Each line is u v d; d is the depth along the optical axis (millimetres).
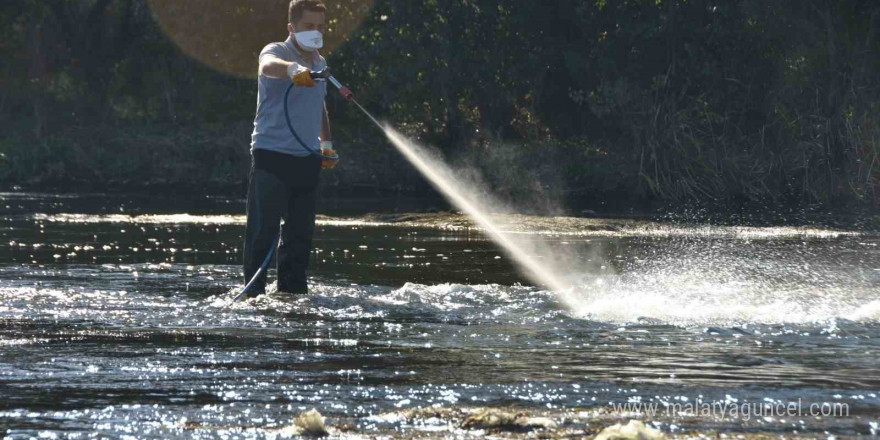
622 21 48531
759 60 48062
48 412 6922
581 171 48750
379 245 24844
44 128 64188
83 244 23656
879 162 43719
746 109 48344
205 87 65062
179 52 65250
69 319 11547
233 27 62406
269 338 10367
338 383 7992
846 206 43000
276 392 7629
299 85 14164
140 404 7184
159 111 66500
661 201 46156
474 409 7012
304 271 15016
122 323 11305
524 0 50625
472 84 52344
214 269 18047
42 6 66500
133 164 56906
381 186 52594
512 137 55031
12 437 6262
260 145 14867
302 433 6348
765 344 10133
